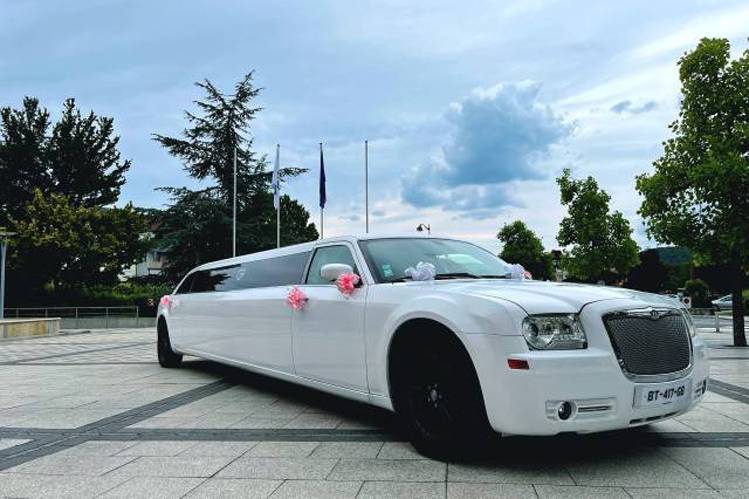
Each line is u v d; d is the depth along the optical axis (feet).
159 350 32.12
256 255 24.45
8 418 18.97
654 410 12.16
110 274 118.01
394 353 14.47
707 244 44.96
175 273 114.73
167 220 112.57
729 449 13.88
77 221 109.29
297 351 18.86
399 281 16.01
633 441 14.58
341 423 17.26
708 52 44.98
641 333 12.31
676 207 46.96
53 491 11.69
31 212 108.78
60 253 108.27
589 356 11.64
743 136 43.21
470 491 11.11
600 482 11.57
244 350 22.54
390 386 14.58
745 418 17.22
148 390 24.11
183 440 15.57
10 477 12.64
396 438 15.33
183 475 12.53
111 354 41.88
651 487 11.27
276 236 118.52
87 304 112.78
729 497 10.75
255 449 14.48
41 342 58.18
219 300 25.08
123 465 13.38
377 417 18.12
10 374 30.83
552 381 11.38
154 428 17.11
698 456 13.32
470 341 12.21
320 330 17.65
